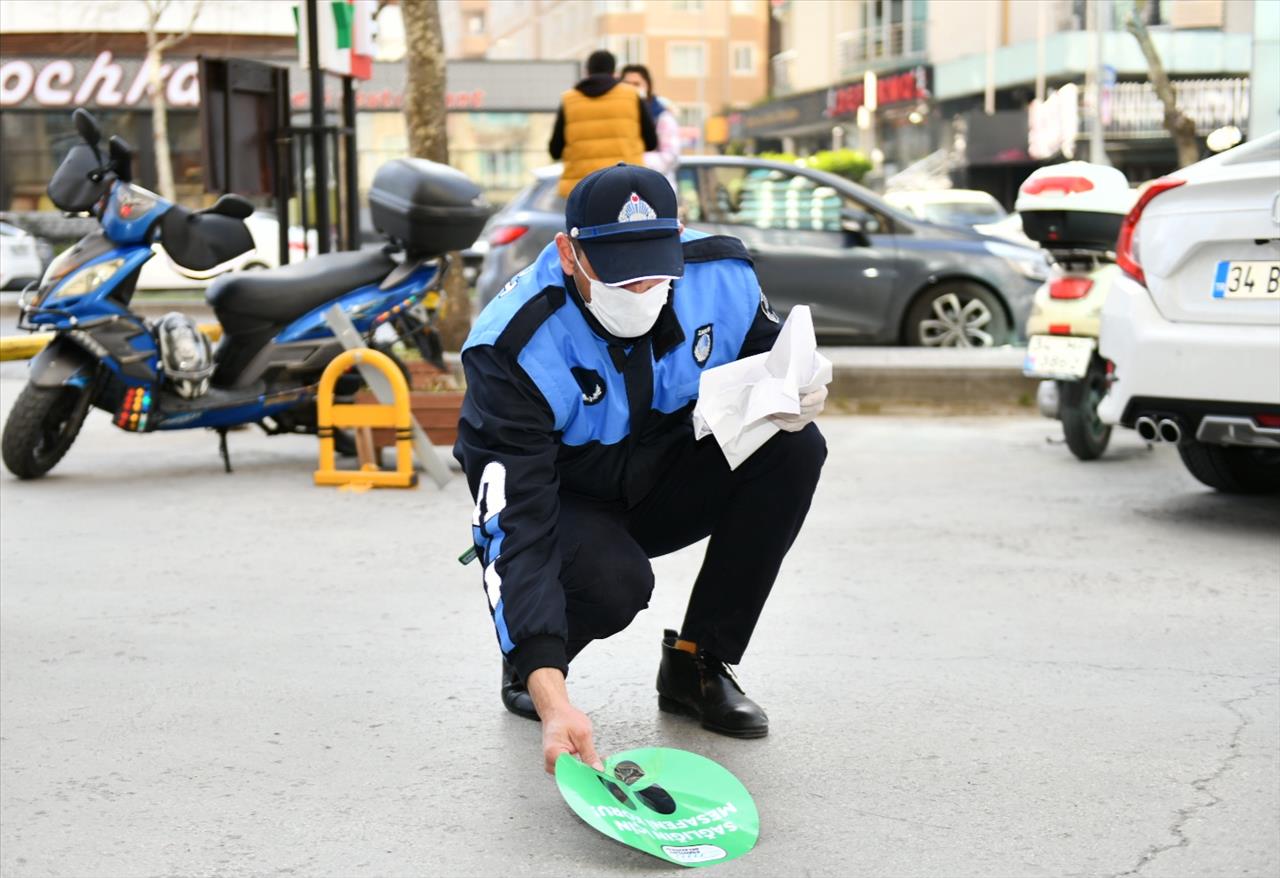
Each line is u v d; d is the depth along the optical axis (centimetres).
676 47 6056
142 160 3020
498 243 1091
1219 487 640
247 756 341
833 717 363
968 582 493
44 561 538
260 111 880
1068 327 703
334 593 490
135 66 2997
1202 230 538
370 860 284
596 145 880
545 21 5612
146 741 351
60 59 2967
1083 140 3275
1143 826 294
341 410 684
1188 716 359
